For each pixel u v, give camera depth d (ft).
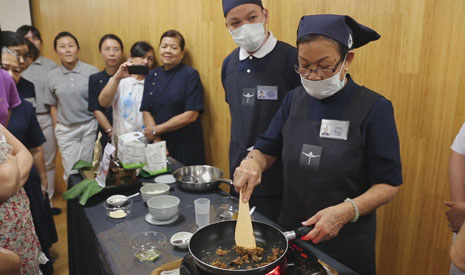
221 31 8.74
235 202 5.08
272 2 7.50
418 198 5.84
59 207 12.04
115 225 4.51
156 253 3.72
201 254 3.34
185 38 9.91
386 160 3.74
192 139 9.38
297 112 4.33
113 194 5.56
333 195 4.04
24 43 7.48
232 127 6.82
